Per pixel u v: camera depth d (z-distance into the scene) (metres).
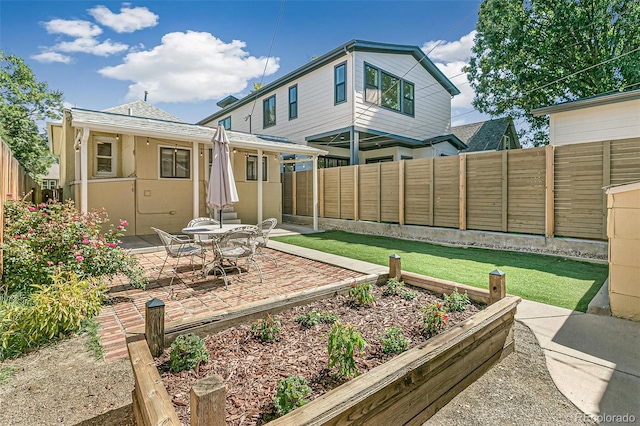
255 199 11.15
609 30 11.38
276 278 4.91
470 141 16.48
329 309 3.21
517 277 4.86
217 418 1.33
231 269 5.40
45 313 2.81
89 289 3.37
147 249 6.79
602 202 5.70
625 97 7.24
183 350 2.15
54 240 3.89
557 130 8.43
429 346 1.99
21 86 18.16
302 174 11.95
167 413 1.44
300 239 8.57
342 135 12.02
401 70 12.94
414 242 8.07
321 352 2.40
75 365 2.54
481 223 7.27
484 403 2.16
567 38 11.98
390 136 12.50
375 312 3.14
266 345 2.48
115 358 2.64
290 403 1.70
